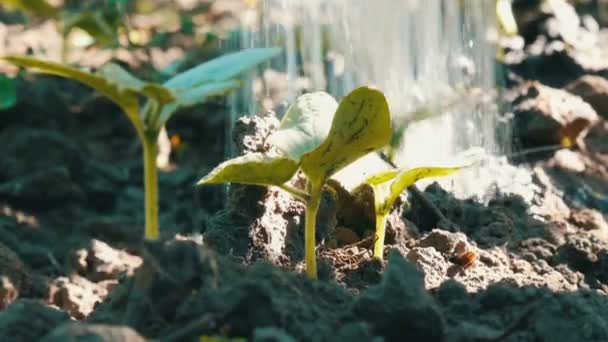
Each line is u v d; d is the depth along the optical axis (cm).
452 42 105
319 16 104
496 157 107
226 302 59
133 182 127
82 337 54
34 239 109
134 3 151
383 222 74
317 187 67
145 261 60
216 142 132
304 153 66
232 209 78
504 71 129
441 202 91
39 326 61
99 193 121
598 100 129
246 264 74
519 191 101
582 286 79
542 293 67
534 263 83
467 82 106
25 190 117
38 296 85
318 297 65
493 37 111
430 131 101
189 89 62
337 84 104
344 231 81
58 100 136
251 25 110
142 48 145
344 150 66
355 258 77
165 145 132
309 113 69
